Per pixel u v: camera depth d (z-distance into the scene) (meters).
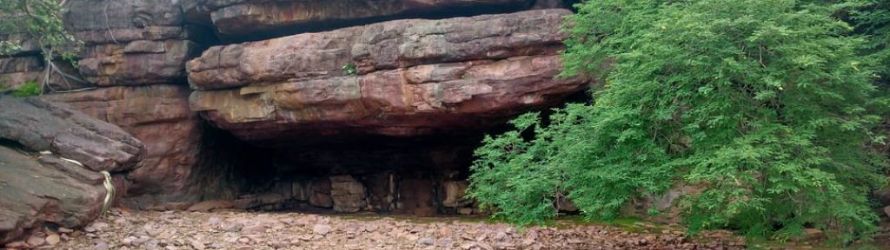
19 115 13.81
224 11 16.98
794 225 8.33
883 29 10.55
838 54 8.09
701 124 8.50
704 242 12.05
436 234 12.36
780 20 7.99
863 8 11.34
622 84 8.84
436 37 15.06
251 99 17.20
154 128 18.16
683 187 11.30
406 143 19.47
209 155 19.62
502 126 16.66
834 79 8.02
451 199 20.48
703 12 8.09
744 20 7.64
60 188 11.20
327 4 17.05
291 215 15.29
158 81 18.25
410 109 15.41
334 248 10.58
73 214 10.79
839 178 8.41
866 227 8.91
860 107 8.19
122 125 17.95
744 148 7.34
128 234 10.91
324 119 16.56
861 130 8.64
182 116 18.44
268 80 16.72
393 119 16.11
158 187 18.06
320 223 13.13
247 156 21.64
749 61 7.93
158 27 18.02
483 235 12.21
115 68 17.98
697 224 9.09
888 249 9.84
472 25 15.03
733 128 8.08
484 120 16.02
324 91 15.99
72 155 12.97
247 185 21.98
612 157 8.95
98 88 18.22
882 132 9.97
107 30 17.92
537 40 14.73
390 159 21.23
